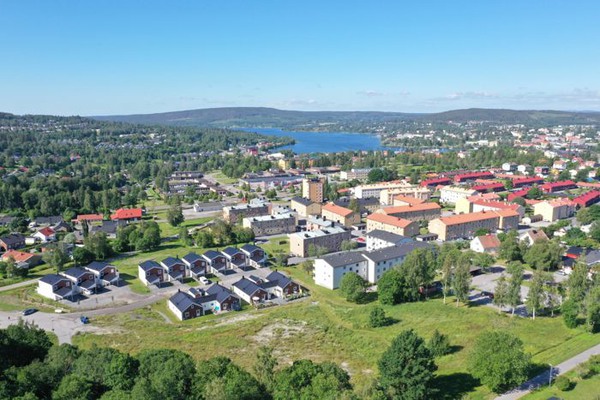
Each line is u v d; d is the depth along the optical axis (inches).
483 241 7667.3
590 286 4613.7
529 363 3508.9
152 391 2810.0
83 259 7524.6
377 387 3203.7
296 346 4566.9
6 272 7076.8
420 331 4594.0
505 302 4783.5
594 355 3695.9
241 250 7549.2
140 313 5703.7
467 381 3587.6
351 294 5728.3
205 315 5634.8
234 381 2987.2
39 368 3203.7
